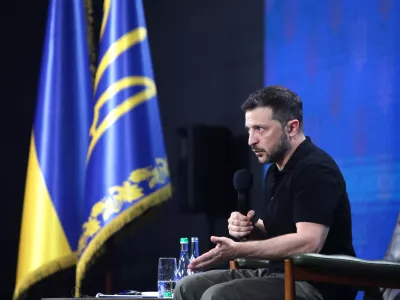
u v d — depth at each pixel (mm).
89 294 10031
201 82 10148
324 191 6160
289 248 5996
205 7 10203
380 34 8820
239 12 10016
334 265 5594
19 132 10469
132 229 10055
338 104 9133
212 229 9883
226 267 9547
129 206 9133
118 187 9195
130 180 9211
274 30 9758
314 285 6266
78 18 9852
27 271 9352
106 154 9297
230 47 10039
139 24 9609
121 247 10070
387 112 8719
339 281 5715
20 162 10430
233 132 9922
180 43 10297
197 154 10062
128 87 9398
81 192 9594
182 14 10305
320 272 5590
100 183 9250
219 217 9875
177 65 10289
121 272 10039
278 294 6047
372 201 8789
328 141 9195
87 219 9234
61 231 9406
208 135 10047
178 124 10203
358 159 8930
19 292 9375
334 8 9211
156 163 9352
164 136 10242
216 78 10078
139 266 10016
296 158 6422
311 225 6078
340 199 6246
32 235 9406
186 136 10156
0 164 10430
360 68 8961
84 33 9883
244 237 6652
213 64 10109
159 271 7594
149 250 10016
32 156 9609
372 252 8758
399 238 6609
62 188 9484
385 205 8688
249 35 9930
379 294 6219
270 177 6797
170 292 7395
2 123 10484
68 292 10188
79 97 9734
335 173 6289
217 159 9953
